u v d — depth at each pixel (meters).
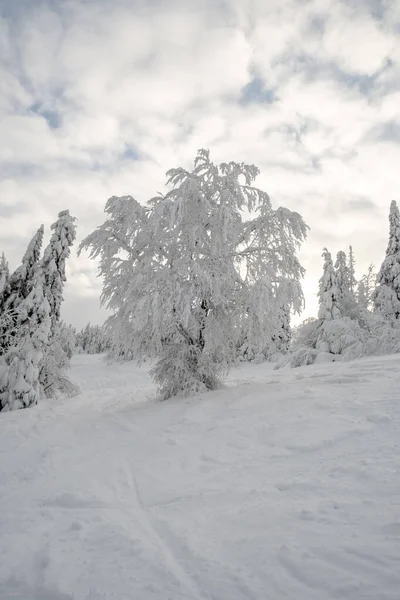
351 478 4.54
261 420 7.52
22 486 5.69
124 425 8.80
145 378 32.22
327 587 2.75
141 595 2.89
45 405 14.05
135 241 11.52
